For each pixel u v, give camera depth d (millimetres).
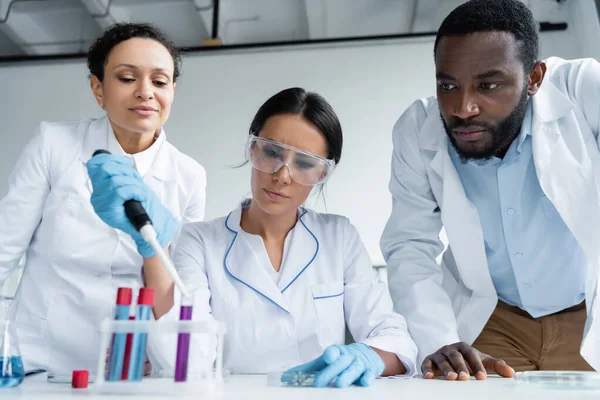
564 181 1530
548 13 4539
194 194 1817
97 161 1039
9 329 983
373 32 5379
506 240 1649
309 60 4820
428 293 1577
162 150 1724
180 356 862
